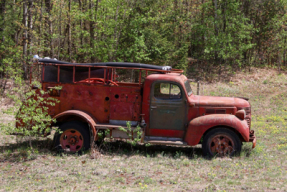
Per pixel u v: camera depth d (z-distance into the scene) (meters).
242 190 5.21
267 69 28.12
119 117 7.68
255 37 29.50
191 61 30.05
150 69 7.63
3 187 5.46
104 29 21.78
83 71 7.93
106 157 7.31
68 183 5.67
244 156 7.26
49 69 7.77
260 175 6.06
